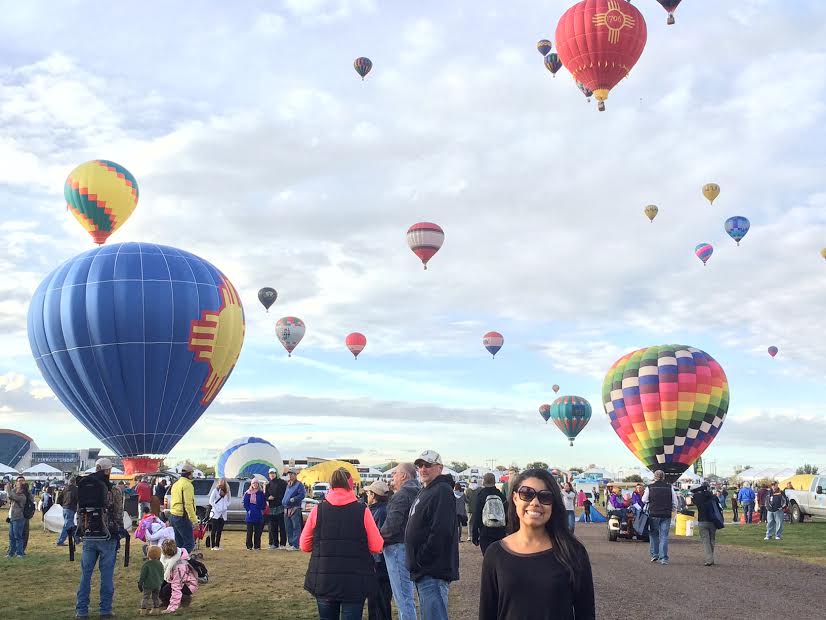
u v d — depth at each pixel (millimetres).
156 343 40719
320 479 47031
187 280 41844
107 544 11227
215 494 21344
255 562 18078
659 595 13547
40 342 42156
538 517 4309
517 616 4184
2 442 136125
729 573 16688
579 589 4250
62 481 65438
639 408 45031
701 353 45625
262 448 47156
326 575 7461
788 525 33906
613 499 26922
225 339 42469
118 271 41156
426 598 8016
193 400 42312
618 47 36875
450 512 8055
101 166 47844
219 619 11273
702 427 44312
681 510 30500
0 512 43156
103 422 41844
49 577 15555
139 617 11391
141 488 22844
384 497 10664
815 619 11375
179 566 11992
